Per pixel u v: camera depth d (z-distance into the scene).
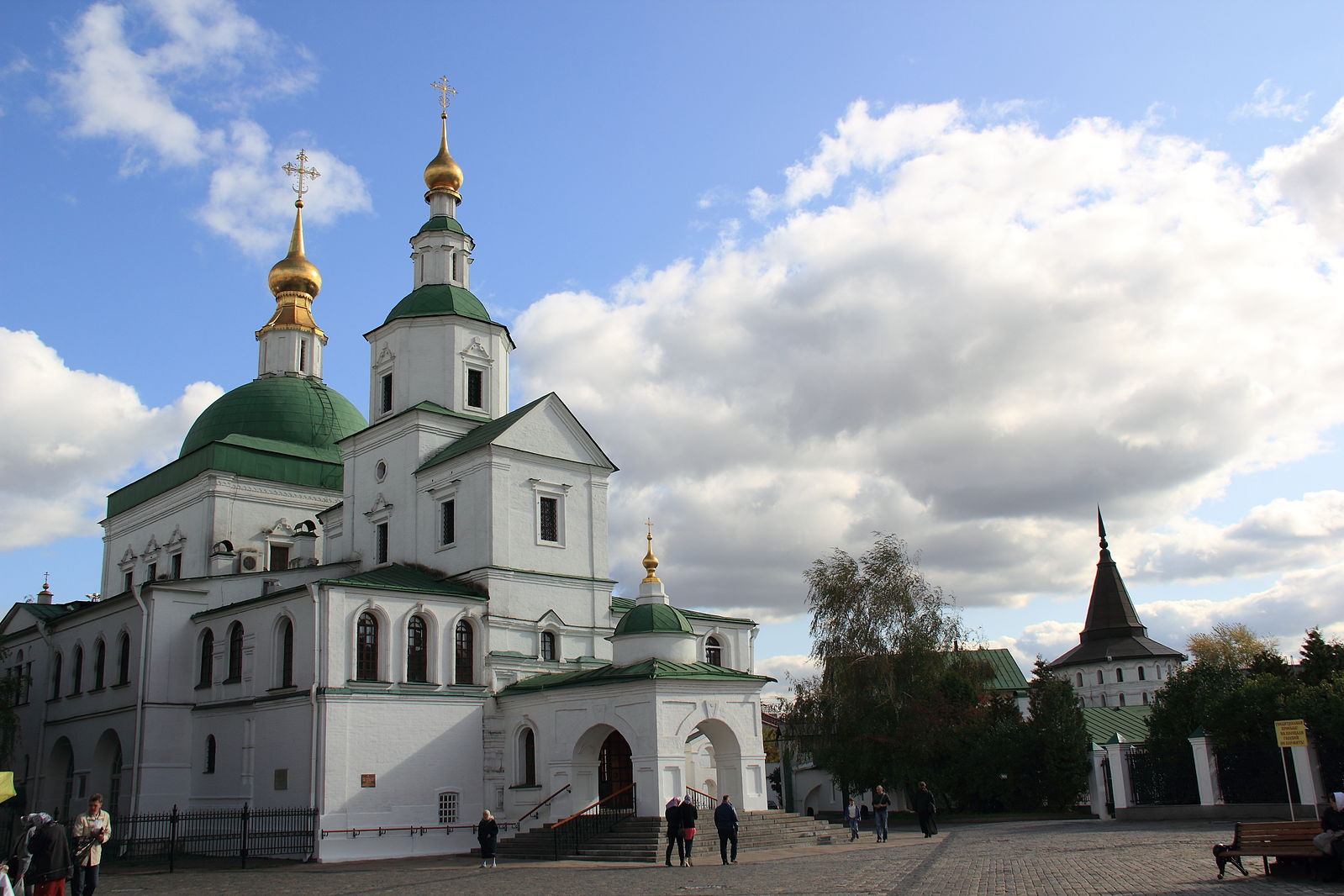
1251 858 28.11
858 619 59.53
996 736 66.00
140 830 47.44
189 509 63.91
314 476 65.94
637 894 25.69
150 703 49.25
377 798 43.25
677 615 44.47
